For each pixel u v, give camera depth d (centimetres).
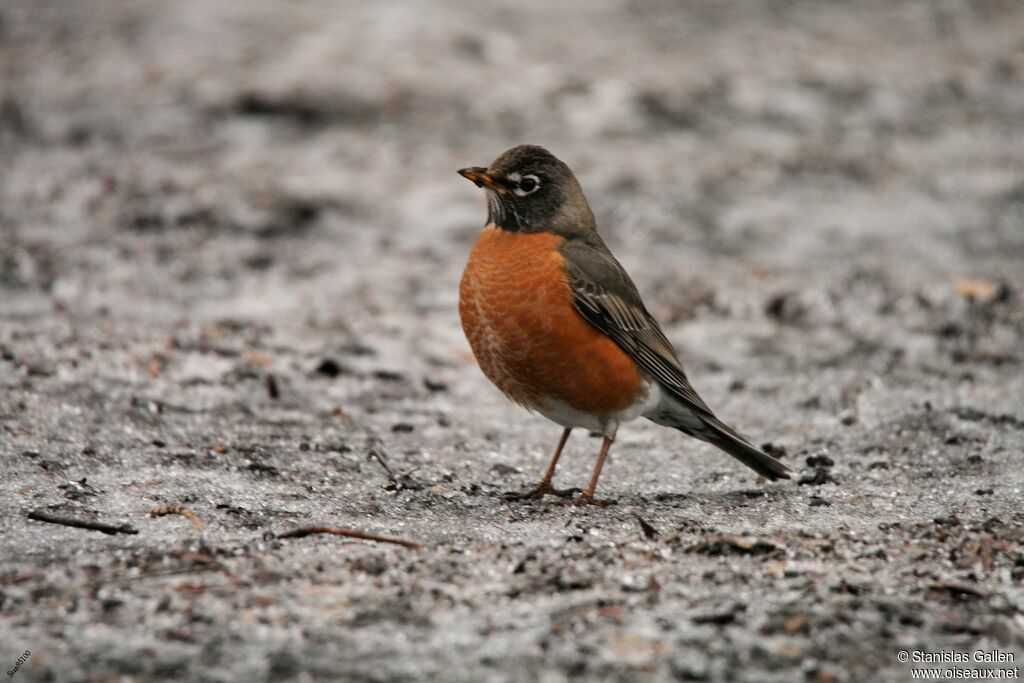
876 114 2306
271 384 1274
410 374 1371
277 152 2023
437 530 883
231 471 1011
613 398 991
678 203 1905
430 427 1210
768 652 683
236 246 1723
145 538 834
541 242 983
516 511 945
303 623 702
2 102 2144
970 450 1115
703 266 1714
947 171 2091
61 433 1077
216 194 1859
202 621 702
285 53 2394
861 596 761
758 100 2314
